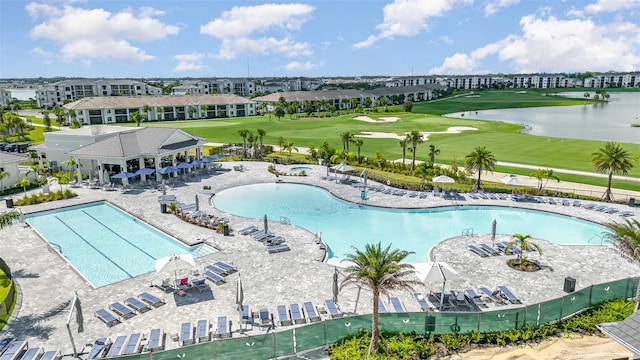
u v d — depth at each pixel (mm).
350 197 53406
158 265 27953
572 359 21531
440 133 114062
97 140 66312
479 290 29047
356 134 114875
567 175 64562
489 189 55781
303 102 188750
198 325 24688
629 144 93812
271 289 29531
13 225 43469
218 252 35969
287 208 50406
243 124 140625
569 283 28734
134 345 22734
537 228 43344
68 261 34750
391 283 21500
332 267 33094
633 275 31422
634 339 16875
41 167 71062
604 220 44094
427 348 22734
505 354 22562
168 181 62219
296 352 22703
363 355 22172
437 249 36500
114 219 46531
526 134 112562
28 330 24844
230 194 56469
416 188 56719
